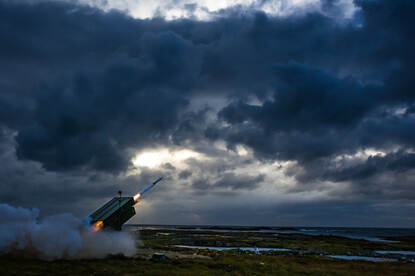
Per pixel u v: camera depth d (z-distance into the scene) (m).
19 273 27.62
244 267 36.00
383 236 164.88
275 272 33.69
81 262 34.53
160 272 30.84
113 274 29.45
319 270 35.56
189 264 36.88
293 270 35.22
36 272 28.48
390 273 35.00
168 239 97.19
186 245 77.62
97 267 32.34
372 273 34.75
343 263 43.59
